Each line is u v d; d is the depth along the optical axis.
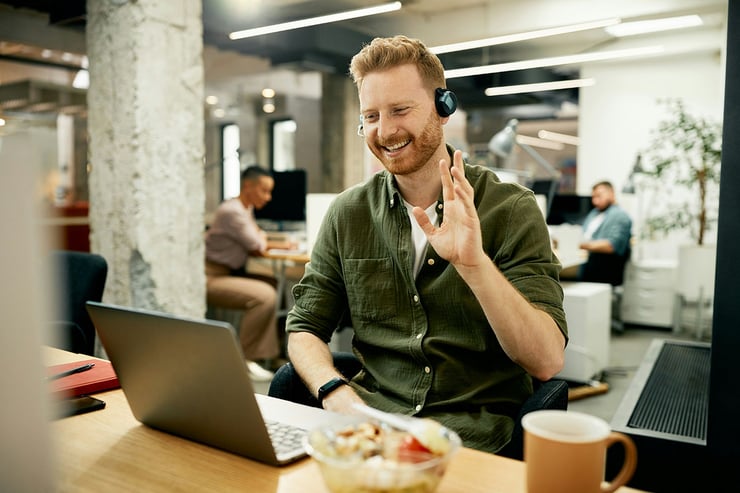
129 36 3.04
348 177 9.21
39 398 0.59
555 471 0.64
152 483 0.80
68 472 0.84
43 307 0.59
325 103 9.30
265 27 5.67
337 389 1.27
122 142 3.11
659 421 2.53
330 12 7.06
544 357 1.17
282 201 5.77
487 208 1.37
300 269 4.76
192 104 3.29
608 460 2.33
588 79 7.73
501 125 12.41
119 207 3.14
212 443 0.92
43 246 0.59
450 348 1.32
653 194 7.41
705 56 7.71
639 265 6.02
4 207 0.58
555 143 13.52
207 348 0.80
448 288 1.33
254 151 12.91
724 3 6.24
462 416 1.26
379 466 0.61
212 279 4.27
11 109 10.59
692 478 2.21
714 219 6.29
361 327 1.45
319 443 0.68
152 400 0.95
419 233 1.39
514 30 7.14
